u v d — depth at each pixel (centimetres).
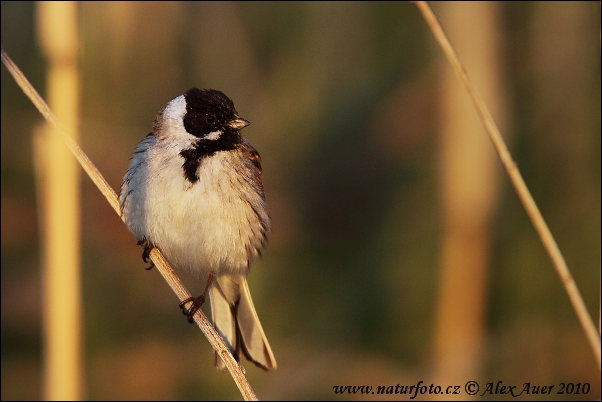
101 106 1316
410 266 1266
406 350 1238
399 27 1378
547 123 1229
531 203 638
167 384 1266
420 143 1389
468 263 1174
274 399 1180
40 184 905
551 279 1205
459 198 1175
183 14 1372
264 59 1412
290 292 1344
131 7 1309
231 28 1393
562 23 1220
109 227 1334
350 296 1289
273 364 829
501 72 1195
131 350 1306
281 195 1432
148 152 823
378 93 1421
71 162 881
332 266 1384
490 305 1220
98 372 1274
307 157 1451
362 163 1432
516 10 1242
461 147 1173
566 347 1181
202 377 1272
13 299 1411
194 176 805
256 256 856
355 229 1412
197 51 1388
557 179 1227
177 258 827
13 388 1292
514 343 1180
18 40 1377
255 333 834
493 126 646
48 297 888
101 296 1320
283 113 1424
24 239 1459
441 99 1212
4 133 1432
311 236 1420
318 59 1413
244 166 838
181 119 839
